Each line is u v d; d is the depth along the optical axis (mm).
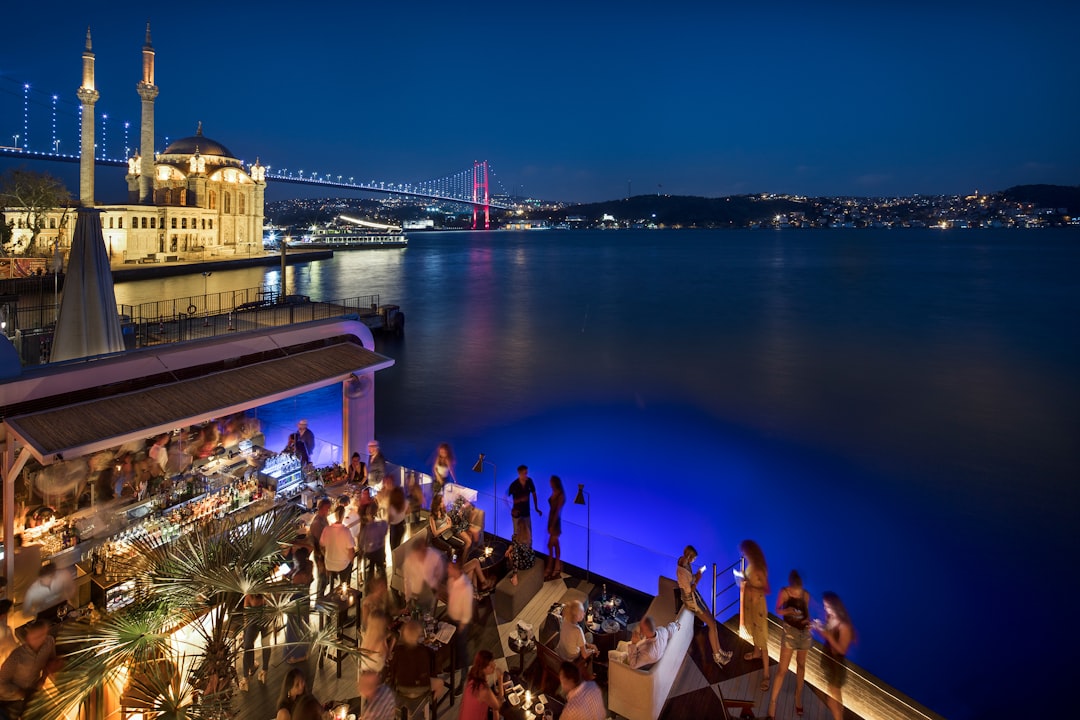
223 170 121062
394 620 8555
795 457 26438
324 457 14781
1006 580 17219
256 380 11789
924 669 13789
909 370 41938
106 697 6961
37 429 8789
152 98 118250
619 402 34156
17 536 9227
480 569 10078
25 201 75312
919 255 173000
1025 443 27938
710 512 21484
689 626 9250
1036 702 12797
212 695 6586
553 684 8227
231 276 99000
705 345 50531
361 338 14812
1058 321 61875
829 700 8039
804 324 61375
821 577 17516
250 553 7059
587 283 103125
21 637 7625
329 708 7699
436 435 28609
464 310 71312
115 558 8859
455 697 8227
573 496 22625
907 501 22250
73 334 11938
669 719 7996
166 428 9789
